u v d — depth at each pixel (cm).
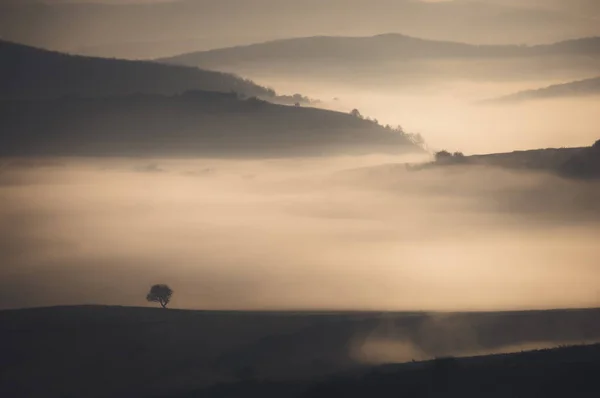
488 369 17325
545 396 16100
